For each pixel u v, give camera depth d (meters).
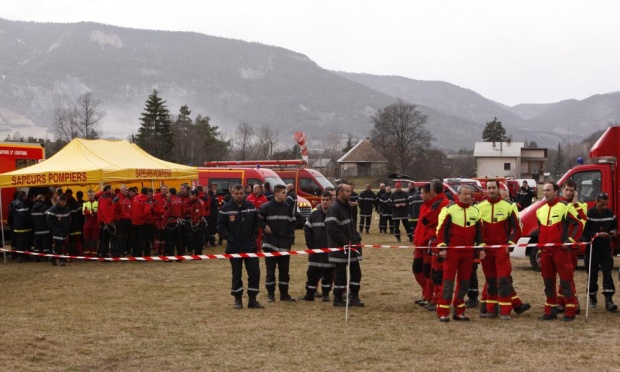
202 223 21.66
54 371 8.71
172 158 78.31
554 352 9.46
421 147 105.75
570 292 11.64
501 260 11.77
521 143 118.69
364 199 31.67
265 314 12.41
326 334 10.70
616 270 17.83
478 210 11.67
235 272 12.98
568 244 11.48
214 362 9.11
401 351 9.59
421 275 13.12
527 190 32.62
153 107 79.56
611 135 17.81
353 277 13.12
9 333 10.87
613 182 17.77
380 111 112.06
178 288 15.73
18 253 21.16
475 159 119.56
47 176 20.89
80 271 18.88
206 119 100.44
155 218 21.52
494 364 8.86
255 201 18.84
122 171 21.75
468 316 12.16
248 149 104.88
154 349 9.82
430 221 12.84
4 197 22.73
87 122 80.50
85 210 21.27
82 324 11.59
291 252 12.75
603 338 10.33
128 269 19.25
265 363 9.02
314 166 126.69
